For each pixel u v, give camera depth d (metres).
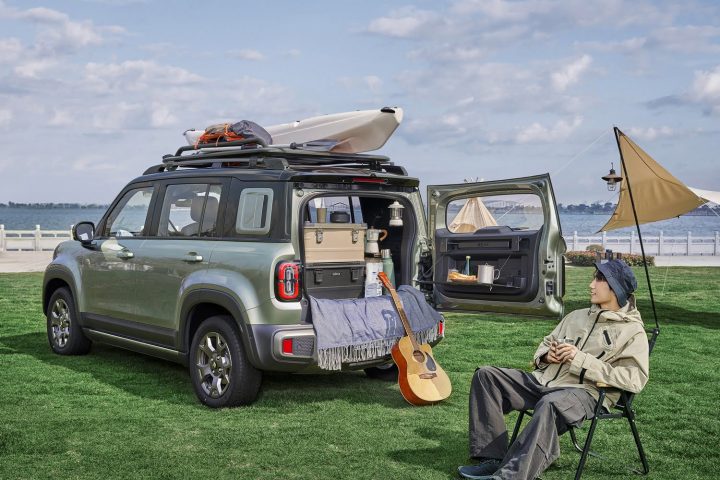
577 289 15.62
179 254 6.00
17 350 7.96
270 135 7.59
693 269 21.94
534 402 4.06
